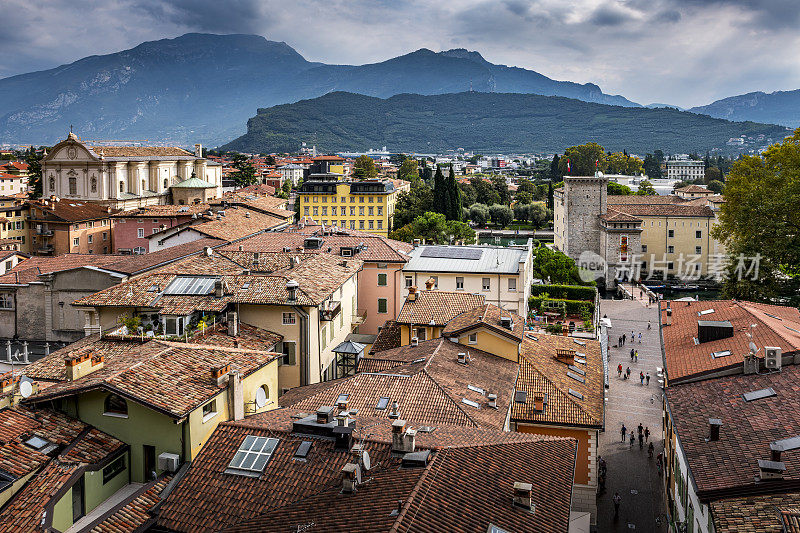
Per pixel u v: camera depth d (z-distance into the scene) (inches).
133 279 2588.6
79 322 3016.7
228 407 1546.5
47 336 3041.3
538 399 2145.7
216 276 2566.4
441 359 2123.5
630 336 4849.9
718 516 1259.8
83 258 3435.0
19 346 2955.2
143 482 1408.7
